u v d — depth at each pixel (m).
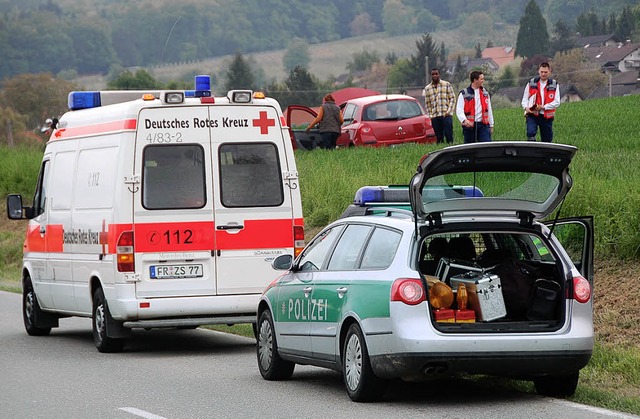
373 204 23.89
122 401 22.06
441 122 57.88
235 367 27.00
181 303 29.17
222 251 29.48
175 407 21.20
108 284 29.44
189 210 29.34
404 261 20.20
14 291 51.16
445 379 23.56
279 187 30.02
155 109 29.36
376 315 20.28
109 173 29.66
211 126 29.67
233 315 29.75
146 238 29.06
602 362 23.44
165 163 29.33
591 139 56.88
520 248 22.08
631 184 33.00
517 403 20.48
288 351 23.77
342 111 65.38
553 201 20.84
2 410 21.42
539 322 20.08
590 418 18.81
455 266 21.19
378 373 20.36
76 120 32.34
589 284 20.50
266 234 29.81
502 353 19.72
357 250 21.77
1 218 75.25
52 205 33.41
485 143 19.72
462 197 20.59
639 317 26.25
